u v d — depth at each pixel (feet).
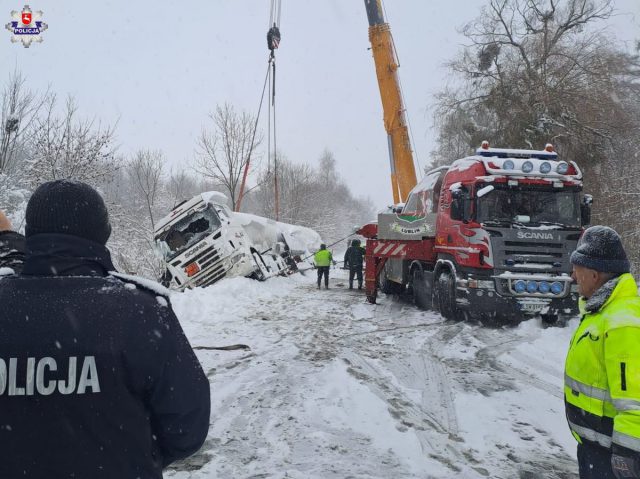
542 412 17.40
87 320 5.53
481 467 13.35
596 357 7.42
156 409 5.88
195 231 53.31
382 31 54.70
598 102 68.59
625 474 6.51
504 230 30.96
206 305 38.86
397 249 40.04
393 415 17.01
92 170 54.19
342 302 44.80
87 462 5.32
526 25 75.77
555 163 32.17
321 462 13.53
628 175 66.59
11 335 5.39
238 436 15.24
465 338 28.73
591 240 7.89
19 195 48.55
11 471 5.30
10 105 52.70
